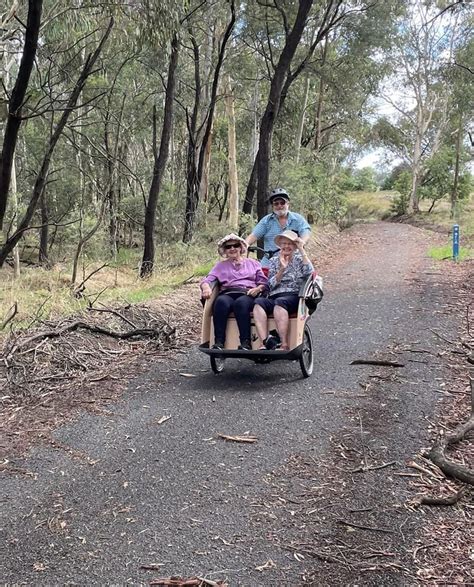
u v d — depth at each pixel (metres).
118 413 6.06
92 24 12.68
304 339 6.95
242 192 34.62
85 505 4.29
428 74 42.69
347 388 6.66
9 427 5.72
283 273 6.88
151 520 4.07
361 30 24.23
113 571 3.54
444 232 30.91
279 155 38.00
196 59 23.70
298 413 5.94
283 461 4.93
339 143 45.69
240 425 5.67
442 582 3.44
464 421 5.71
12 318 9.47
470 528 4.00
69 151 23.88
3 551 3.75
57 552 3.73
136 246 32.16
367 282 14.34
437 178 48.72
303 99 32.75
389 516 4.12
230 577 3.48
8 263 24.00
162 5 10.53
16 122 8.73
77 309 10.65
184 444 5.28
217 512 4.17
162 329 8.86
